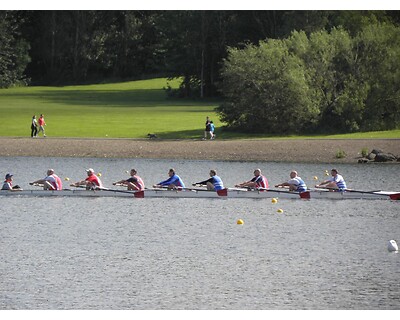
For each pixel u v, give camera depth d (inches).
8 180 6466.5
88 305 3521.2
